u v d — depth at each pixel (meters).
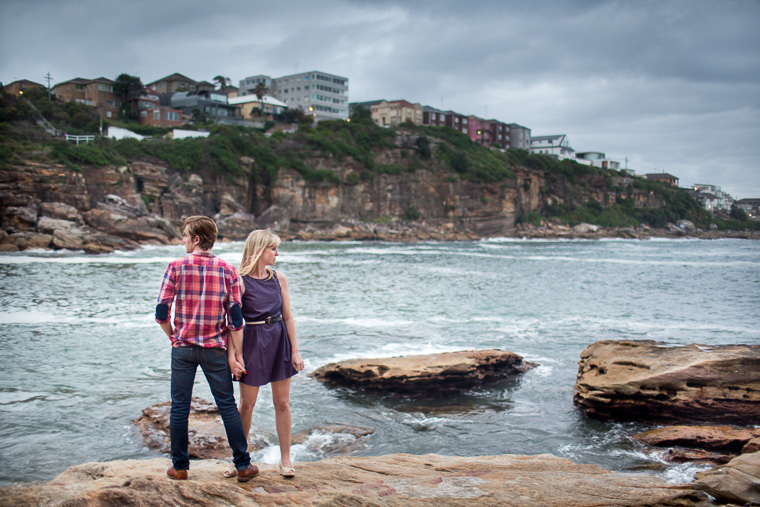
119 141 64.75
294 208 79.06
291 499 3.39
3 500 3.00
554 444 7.32
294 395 9.29
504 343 13.39
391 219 89.25
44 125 64.62
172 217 64.75
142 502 3.11
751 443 6.47
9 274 26.20
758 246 81.06
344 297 21.61
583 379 9.03
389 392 9.55
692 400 8.08
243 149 75.12
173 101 99.88
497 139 135.38
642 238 108.44
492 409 8.82
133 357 11.20
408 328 15.12
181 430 3.80
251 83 119.75
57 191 50.72
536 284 27.55
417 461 4.75
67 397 8.55
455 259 46.50
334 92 119.75
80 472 4.19
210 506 3.20
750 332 14.95
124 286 22.88
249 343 3.97
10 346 11.92
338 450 6.95
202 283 3.78
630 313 18.33
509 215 100.31
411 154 93.69
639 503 3.71
